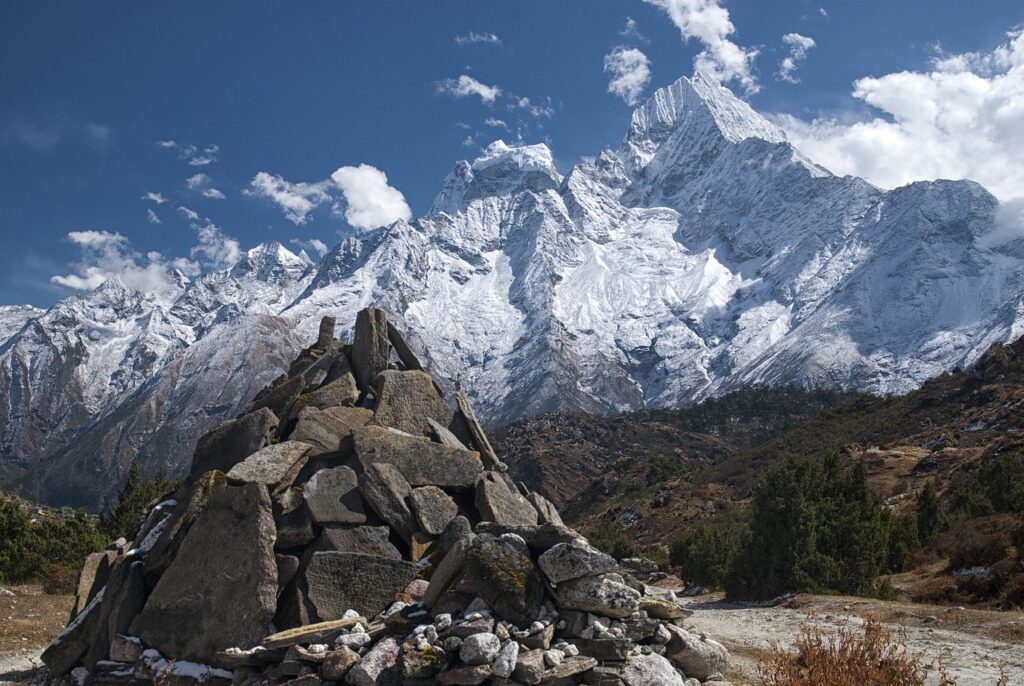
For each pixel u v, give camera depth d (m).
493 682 9.32
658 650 10.20
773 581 32.22
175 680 10.45
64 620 20.47
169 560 11.65
